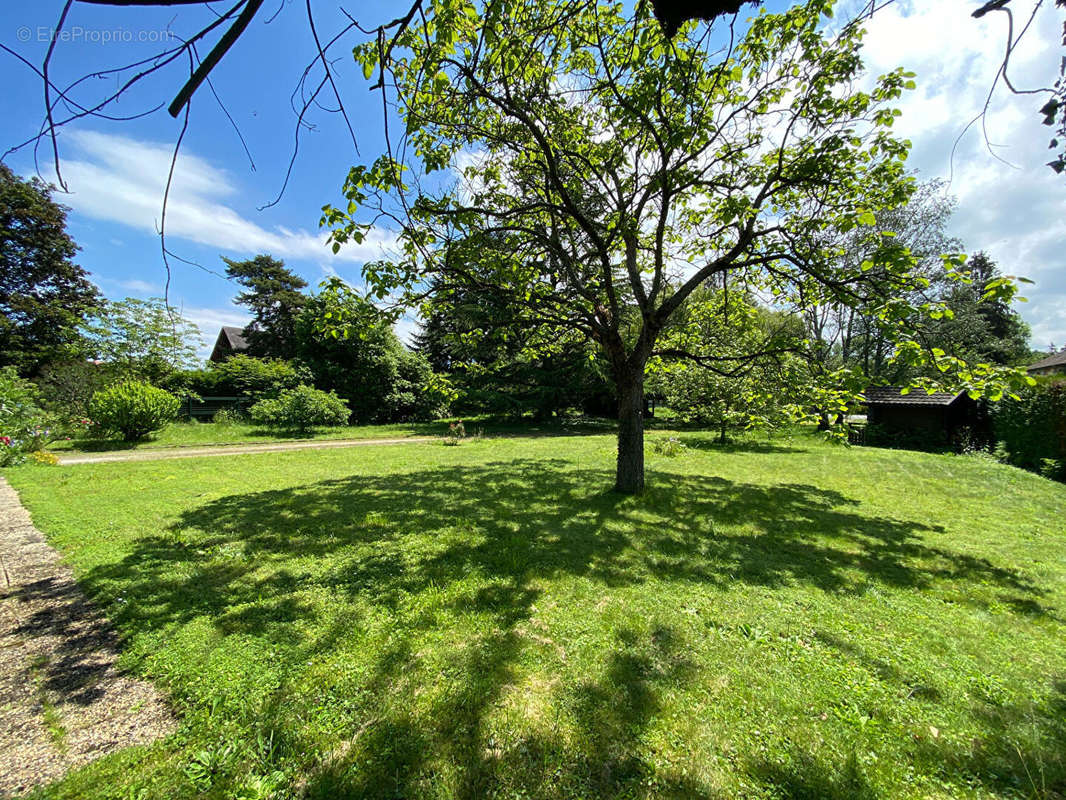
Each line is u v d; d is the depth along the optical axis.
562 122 6.95
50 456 10.51
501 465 10.67
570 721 2.27
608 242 7.25
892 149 6.11
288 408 17.78
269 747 2.05
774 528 5.84
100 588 3.78
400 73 3.47
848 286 6.64
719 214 7.00
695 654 2.89
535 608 3.50
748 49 5.91
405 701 2.40
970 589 4.04
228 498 7.14
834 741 2.17
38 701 2.41
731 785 1.91
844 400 6.80
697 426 22.00
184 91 1.26
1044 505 7.31
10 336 20.59
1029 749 2.13
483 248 7.39
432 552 4.74
